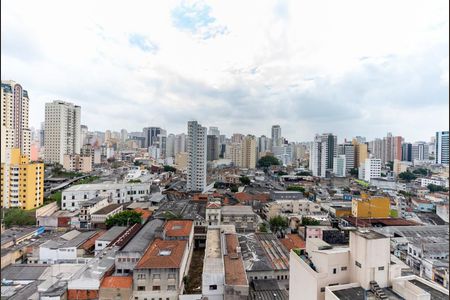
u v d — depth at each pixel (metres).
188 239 71.75
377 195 130.38
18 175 107.56
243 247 71.50
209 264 56.12
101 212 101.69
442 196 139.88
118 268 56.34
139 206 118.38
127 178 178.12
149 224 83.44
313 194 151.25
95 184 140.75
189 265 73.69
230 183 191.12
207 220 95.19
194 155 159.00
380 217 109.06
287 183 193.50
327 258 36.12
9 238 75.50
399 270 36.25
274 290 53.62
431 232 85.06
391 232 85.69
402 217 115.38
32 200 109.44
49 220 95.44
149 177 188.62
